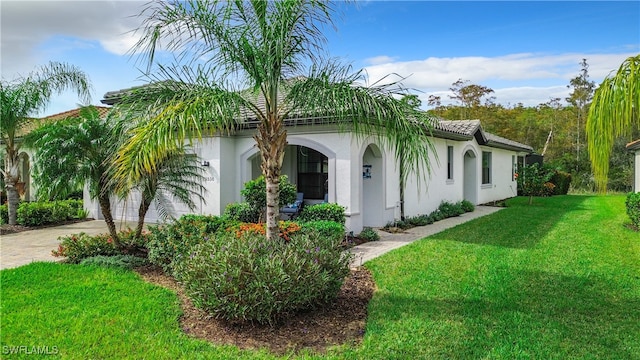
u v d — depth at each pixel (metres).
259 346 4.82
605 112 5.14
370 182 13.62
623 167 31.23
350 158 11.84
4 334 4.99
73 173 8.17
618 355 4.52
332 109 6.07
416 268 8.10
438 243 10.70
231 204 12.46
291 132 12.91
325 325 5.39
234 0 6.20
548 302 6.14
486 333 5.07
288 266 5.39
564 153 39.84
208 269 5.44
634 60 5.02
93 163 8.12
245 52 6.21
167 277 7.70
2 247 10.83
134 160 5.67
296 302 5.35
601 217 15.84
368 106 5.88
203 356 4.53
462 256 9.14
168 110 5.76
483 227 13.48
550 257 9.01
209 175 13.44
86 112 8.95
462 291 6.66
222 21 6.14
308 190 16.06
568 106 43.88
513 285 6.97
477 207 20.28
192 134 6.24
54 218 15.23
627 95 4.95
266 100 6.51
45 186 8.26
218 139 13.25
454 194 18.64
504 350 4.61
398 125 6.06
